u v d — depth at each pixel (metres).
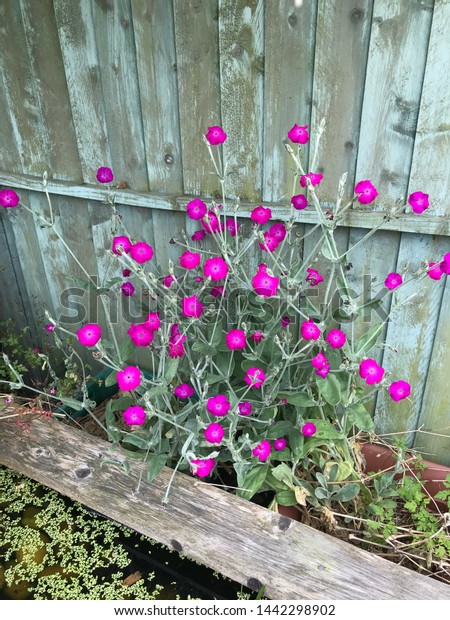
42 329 1.53
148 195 1.15
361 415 0.90
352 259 1.01
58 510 1.08
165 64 1.03
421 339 1.00
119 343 1.40
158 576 0.94
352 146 0.92
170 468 0.98
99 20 1.06
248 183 1.05
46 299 1.50
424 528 0.88
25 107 1.26
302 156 0.97
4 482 1.15
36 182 1.30
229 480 1.07
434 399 1.04
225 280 0.96
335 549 0.79
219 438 0.79
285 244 1.06
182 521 0.86
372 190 0.82
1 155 1.37
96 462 1.00
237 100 0.99
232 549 0.81
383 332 1.03
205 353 0.94
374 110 0.88
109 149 1.19
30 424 1.11
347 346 0.88
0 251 1.48
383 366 1.06
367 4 0.82
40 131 1.27
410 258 0.95
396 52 0.82
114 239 0.92
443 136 0.84
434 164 0.86
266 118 0.98
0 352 1.44
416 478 0.97
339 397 0.87
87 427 1.27
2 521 1.06
